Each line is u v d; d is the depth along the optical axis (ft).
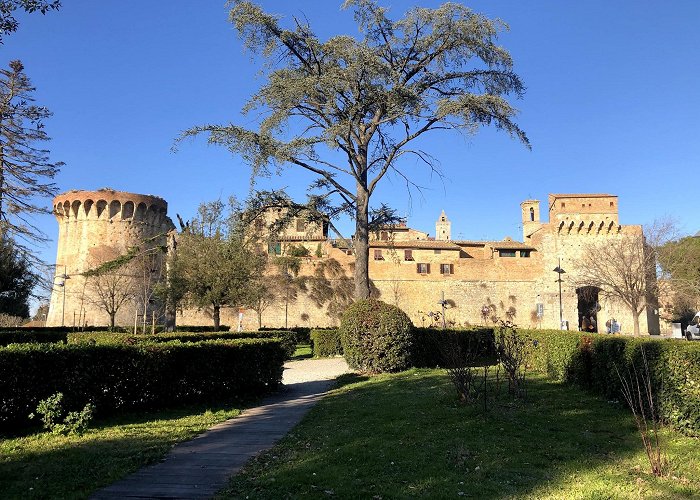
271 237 71.72
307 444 26.91
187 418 35.42
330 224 70.85
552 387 44.62
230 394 43.91
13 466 22.65
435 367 65.57
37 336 87.40
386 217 73.56
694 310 168.96
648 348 31.07
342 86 62.90
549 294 197.77
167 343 40.24
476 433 27.78
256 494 18.89
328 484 19.80
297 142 59.82
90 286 163.12
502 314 195.62
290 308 181.68
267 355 48.47
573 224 199.41
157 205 195.31
